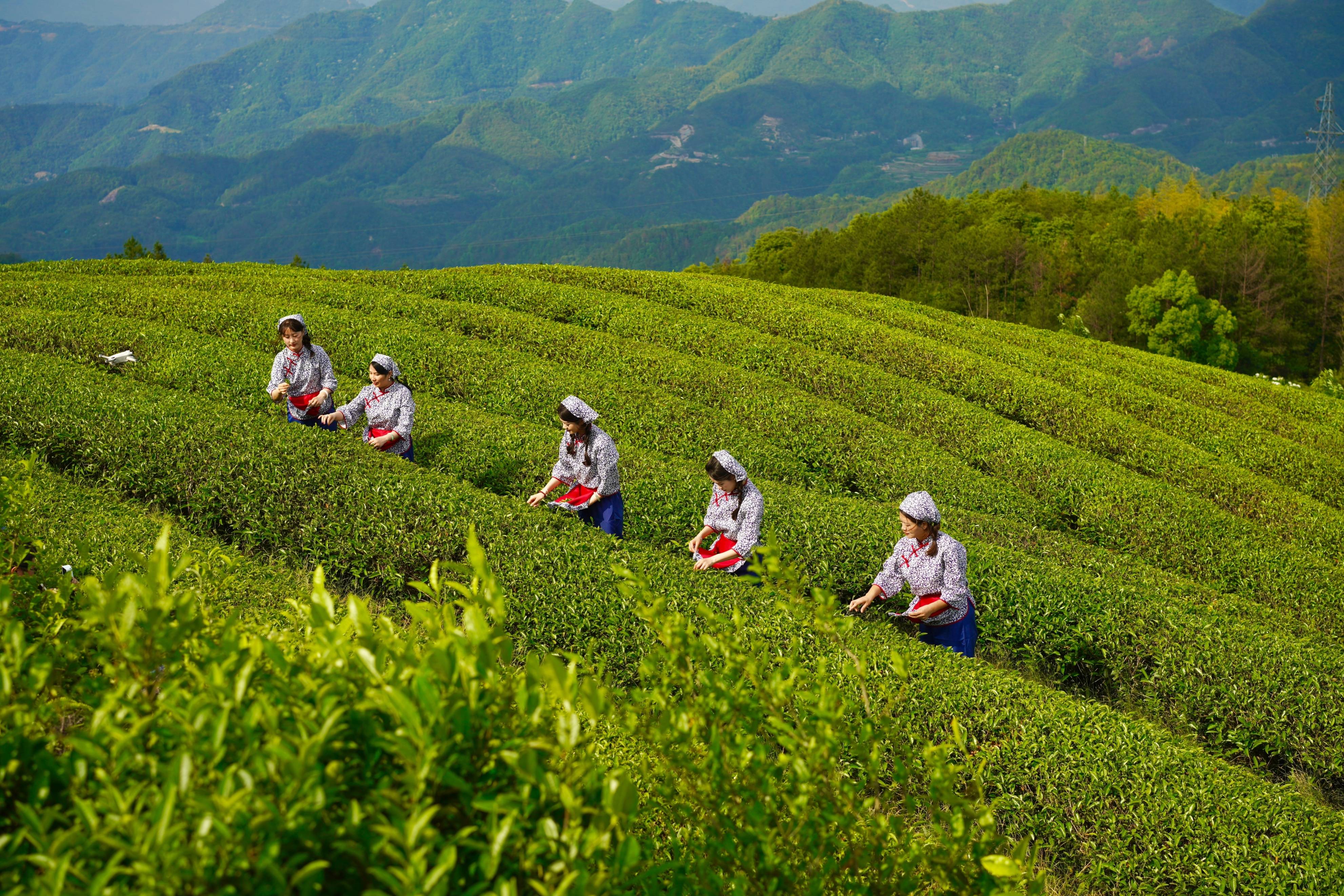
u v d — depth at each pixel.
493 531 9.89
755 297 29.62
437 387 17.88
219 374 15.51
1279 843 6.45
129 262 27.91
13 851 2.18
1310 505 18.30
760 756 3.13
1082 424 21.42
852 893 3.11
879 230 88.00
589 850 2.29
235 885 2.05
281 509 10.65
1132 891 6.45
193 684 2.67
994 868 2.85
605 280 30.42
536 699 2.53
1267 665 9.82
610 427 16.64
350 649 2.63
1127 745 7.27
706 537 10.91
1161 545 15.49
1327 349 66.62
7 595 3.01
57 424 11.84
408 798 2.32
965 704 7.57
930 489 16.30
